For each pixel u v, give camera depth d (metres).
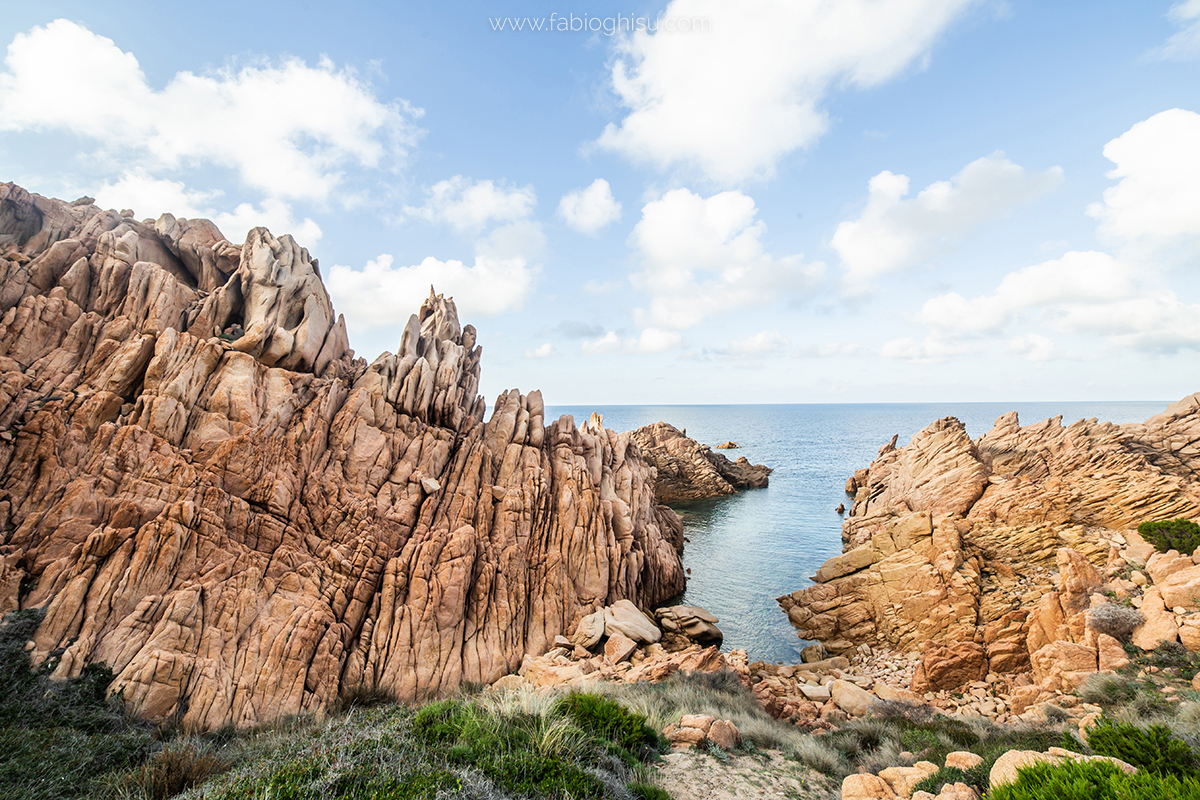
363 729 11.90
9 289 24.89
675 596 46.31
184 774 12.09
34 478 21.27
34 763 13.02
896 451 78.62
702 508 89.06
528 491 35.12
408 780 8.37
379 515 28.28
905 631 33.69
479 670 26.28
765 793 12.00
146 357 25.61
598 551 36.50
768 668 31.20
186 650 19.72
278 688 20.66
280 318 30.89
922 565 35.59
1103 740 9.95
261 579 23.11
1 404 21.36
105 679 17.91
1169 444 45.69
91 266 27.34
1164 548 29.23
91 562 19.84
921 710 20.48
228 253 33.00
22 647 17.33
